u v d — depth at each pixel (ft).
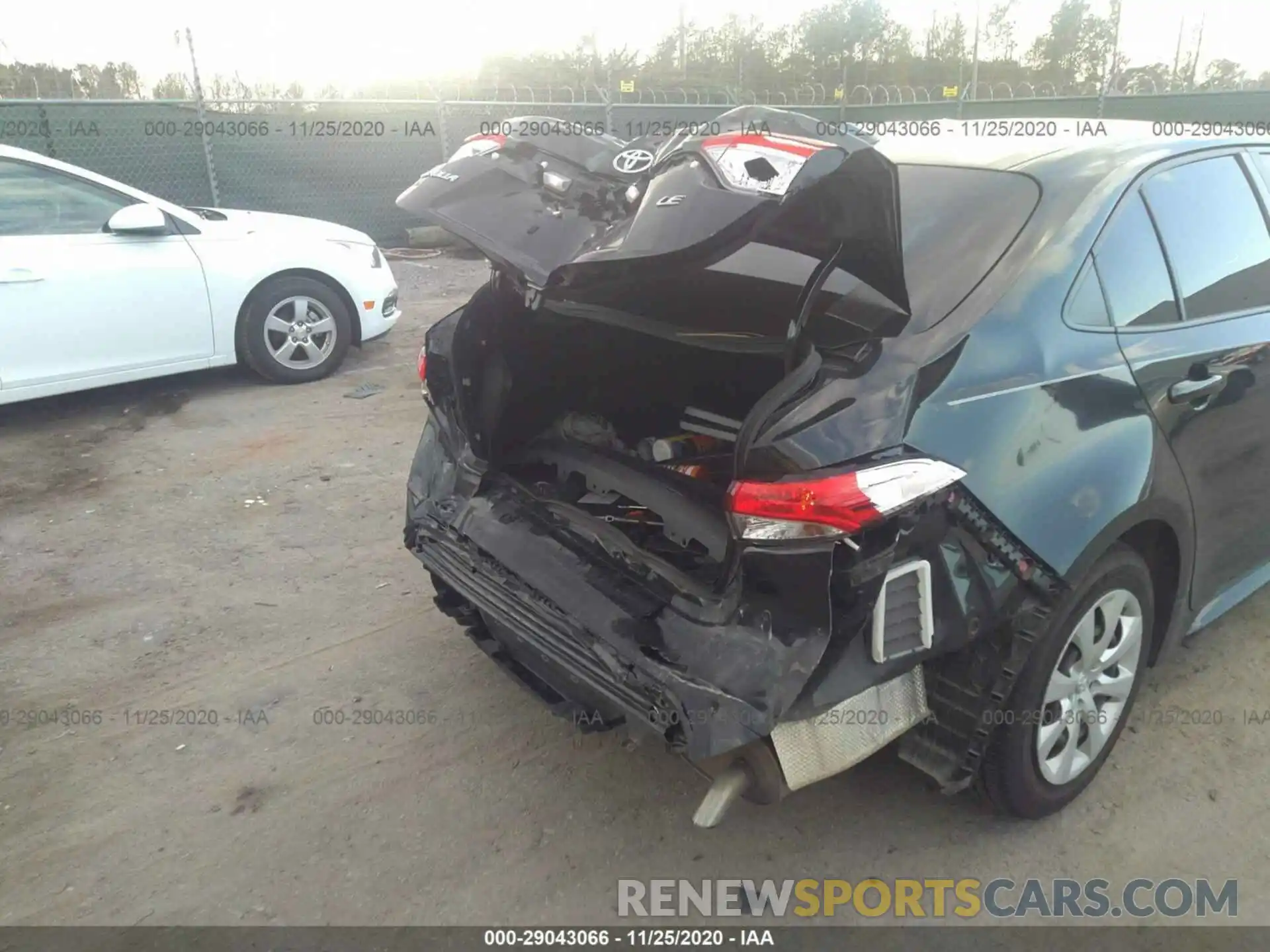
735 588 7.13
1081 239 8.54
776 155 6.62
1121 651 9.05
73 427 19.47
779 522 6.64
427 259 40.22
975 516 7.30
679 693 6.97
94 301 19.27
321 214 41.24
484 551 9.07
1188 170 9.93
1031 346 7.89
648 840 8.93
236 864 8.66
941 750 8.11
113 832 9.03
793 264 8.27
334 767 9.86
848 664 6.89
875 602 6.88
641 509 8.77
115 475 17.07
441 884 8.45
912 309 7.78
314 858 8.73
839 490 6.55
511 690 11.09
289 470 17.25
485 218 8.28
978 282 8.05
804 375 6.94
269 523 15.21
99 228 19.70
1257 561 11.20
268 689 11.12
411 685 11.18
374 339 24.48
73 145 35.65
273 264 21.42
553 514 8.98
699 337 8.68
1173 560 9.52
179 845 8.87
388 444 18.51
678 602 7.48
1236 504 10.14
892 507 6.68
